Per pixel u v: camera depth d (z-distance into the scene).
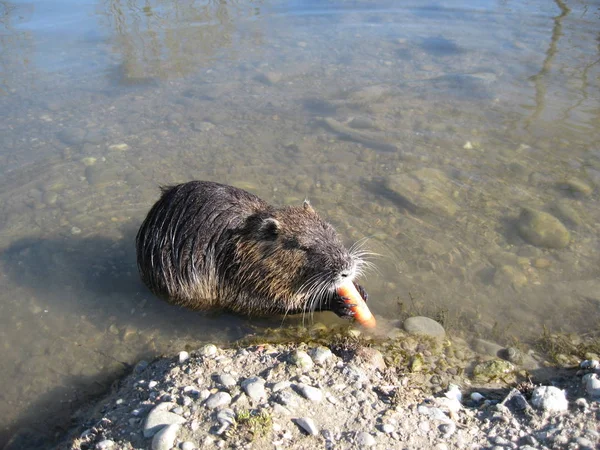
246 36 2.28
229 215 1.09
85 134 1.68
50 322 1.09
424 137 1.60
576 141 1.54
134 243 1.29
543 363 0.94
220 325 1.08
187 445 0.74
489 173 1.44
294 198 1.38
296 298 1.07
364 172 1.47
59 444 0.84
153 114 1.78
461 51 2.09
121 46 2.19
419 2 2.57
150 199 1.42
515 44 2.11
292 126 1.69
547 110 1.69
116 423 0.82
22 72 2.02
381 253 1.20
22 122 1.74
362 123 1.68
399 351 0.97
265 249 1.05
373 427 0.78
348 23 2.39
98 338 1.05
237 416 0.78
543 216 1.26
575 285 1.10
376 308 1.08
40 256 1.25
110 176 1.50
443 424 0.79
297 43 2.21
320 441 0.75
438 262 1.17
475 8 2.47
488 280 1.12
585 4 2.41
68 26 2.37
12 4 2.61
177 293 1.11
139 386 0.91
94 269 1.22
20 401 0.93
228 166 1.52
